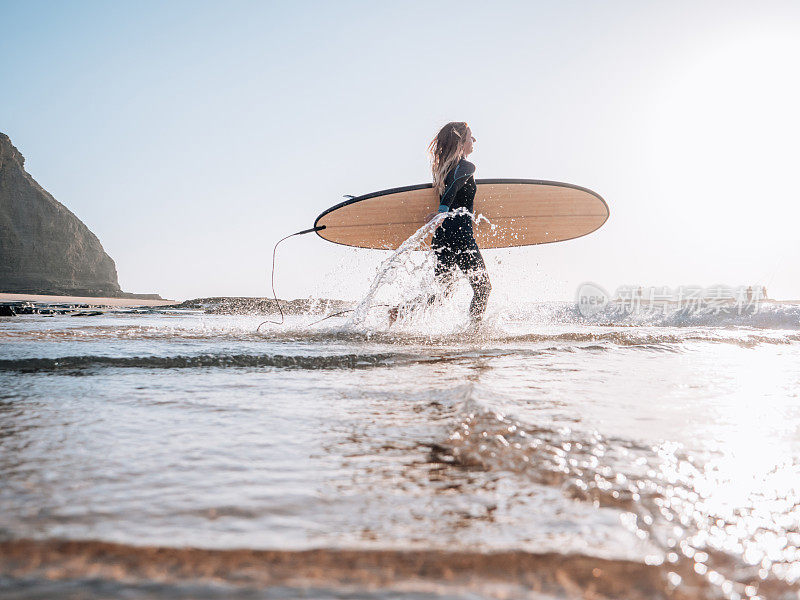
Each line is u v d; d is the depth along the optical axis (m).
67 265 122.19
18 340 2.74
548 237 5.75
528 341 3.32
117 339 2.87
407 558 0.54
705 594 0.49
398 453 0.92
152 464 0.83
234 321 5.99
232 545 0.56
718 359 2.62
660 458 0.90
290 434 1.04
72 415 1.19
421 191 5.25
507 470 0.83
